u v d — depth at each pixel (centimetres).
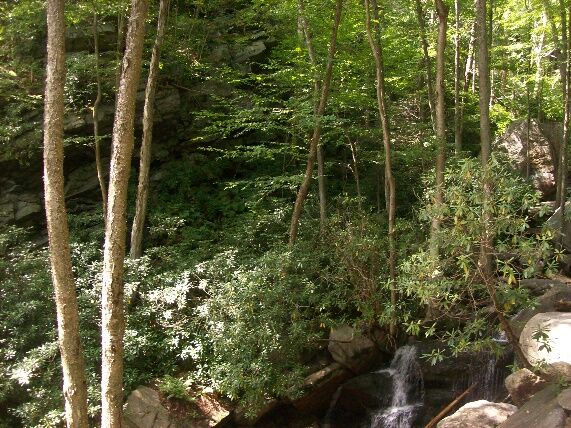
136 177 1255
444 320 831
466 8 1465
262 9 1314
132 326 834
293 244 973
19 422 767
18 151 1108
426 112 1584
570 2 1339
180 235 1144
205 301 838
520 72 1833
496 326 682
